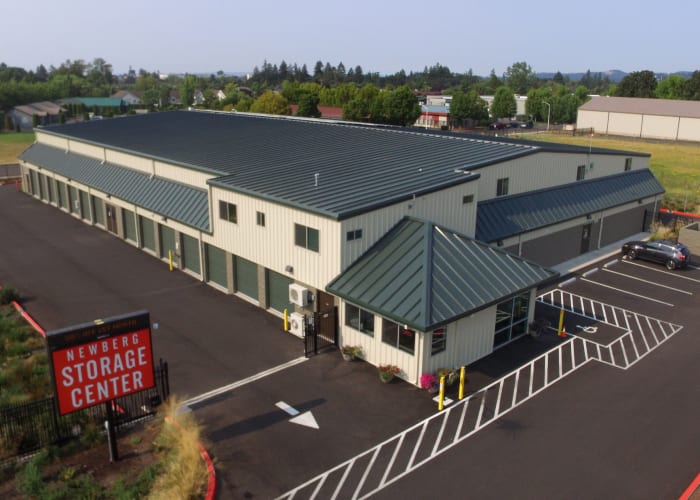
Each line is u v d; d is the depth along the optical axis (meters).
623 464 18.75
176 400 22.33
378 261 25.86
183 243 37.53
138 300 32.81
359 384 23.69
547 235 38.44
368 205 26.19
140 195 41.09
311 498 17.14
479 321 25.23
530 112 165.50
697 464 18.78
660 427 20.88
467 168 33.94
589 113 128.62
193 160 38.59
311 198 27.75
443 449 19.48
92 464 18.48
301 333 27.86
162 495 16.69
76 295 33.56
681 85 169.75
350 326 25.92
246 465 18.66
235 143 45.09
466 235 30.02
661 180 72.56
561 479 18.00
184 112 69.81
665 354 26.72
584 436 20.27
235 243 32.16
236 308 31.61
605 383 23.97
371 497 17.17
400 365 23.97
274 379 24.09
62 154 55.66
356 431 20.50
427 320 21.94
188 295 33.56
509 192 37.53
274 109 118.44
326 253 26.25
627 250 41.16
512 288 25.86
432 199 29.33
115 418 20.16
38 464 18.25
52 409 19.72
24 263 39.34
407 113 122.12
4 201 59.41
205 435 20.23
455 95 145.62
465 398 22.67
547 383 23.91
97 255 41.16
